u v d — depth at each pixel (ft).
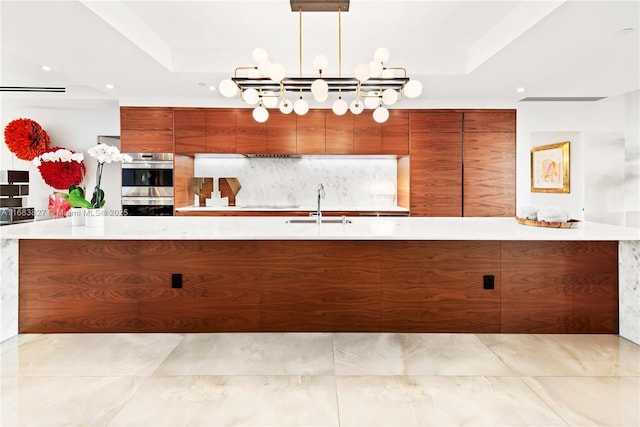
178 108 16.33
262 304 9.29
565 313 9.23
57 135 19.17
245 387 6.74
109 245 9.24
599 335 9.16
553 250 9.20
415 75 12.97
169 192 16.38
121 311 9.27
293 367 7.50
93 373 7.23
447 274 9.27
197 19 10.55
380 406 6.15
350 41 12.14
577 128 16.88
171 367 7.49
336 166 18.42
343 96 16.05
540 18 8.65
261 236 7.99
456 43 12.28
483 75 12.96
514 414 5.92
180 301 9.28
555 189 18.63
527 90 14.87
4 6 8.13
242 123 16.51
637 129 16.16
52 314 9.23
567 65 11.95
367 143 16.65
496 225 9.99
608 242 9.20
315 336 9.10
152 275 9.27
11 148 17.89
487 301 9.25
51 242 9.20
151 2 9.59
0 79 15.81
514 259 9.23
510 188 16.71
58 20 8.78
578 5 7.96
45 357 7.92
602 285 9.21
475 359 7.85
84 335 9.14
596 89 14.79
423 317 9.28
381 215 16.66
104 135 19.29
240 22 10.76
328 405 6.18
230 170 18.39
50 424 5.66
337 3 8.31
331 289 9.28
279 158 18.37
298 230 8.78
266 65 8.09
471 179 16.65
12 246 9.00
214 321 9.29
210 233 8.27
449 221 11.11
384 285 9.28
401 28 11.10
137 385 6.80
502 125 16.69
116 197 19.51
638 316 8.58
